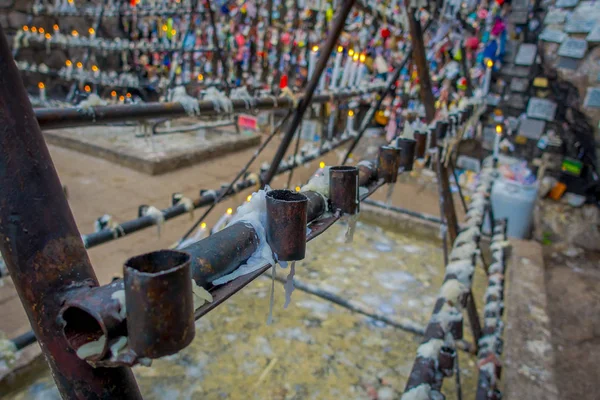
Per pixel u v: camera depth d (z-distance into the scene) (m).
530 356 1.63
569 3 3.85
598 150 3.88
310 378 1.63
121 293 0.33
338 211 0.66
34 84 7.06
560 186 4.18
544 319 1.90
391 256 2.81
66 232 0.35
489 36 4.36
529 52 4.27
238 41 6.45
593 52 3.73
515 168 3.60
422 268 2.67
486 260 2.89
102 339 0.34
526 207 3.19
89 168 4.54
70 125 0.95
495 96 4.57
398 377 1.66
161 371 1.62
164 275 0.29
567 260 3.34
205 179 4.50
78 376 0.36
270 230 0.49
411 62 4.61
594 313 2.59
